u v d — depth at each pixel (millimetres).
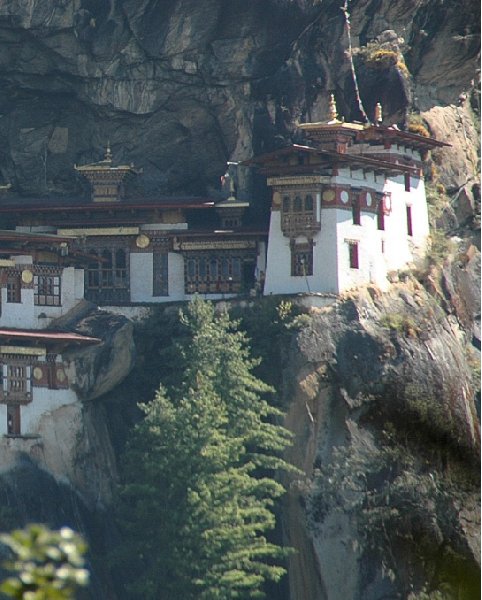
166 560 193750
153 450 198500
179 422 198375
